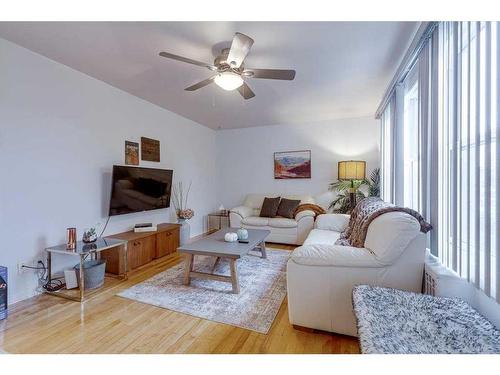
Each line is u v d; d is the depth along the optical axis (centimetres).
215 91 343
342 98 370
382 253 169
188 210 433
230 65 210
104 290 253
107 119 320
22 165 235
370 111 438
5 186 223
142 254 328
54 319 200
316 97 365
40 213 250
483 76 127
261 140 550
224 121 508
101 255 304
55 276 266
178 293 246
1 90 219
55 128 262
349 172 421
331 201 493
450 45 164
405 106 288
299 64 262
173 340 174
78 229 286
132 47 231
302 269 180
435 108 182
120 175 317
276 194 529
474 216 135
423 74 206
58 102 264
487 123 121
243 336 178
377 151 462
